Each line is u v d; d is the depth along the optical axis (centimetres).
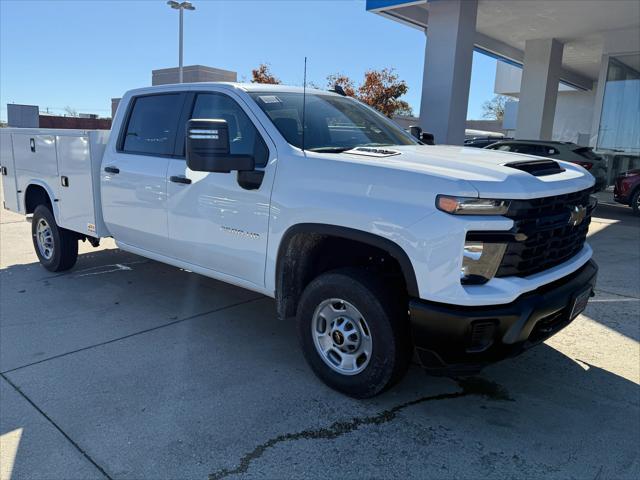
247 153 387
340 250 364
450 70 1220
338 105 450
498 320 284
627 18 1450
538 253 309
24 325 467
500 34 1680
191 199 422
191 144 340
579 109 2706
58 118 3039
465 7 1200
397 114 2861
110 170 505
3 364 392
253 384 365
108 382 366
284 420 321
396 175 303
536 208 298
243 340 441
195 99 441
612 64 1645
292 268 367
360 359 340
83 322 476
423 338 298
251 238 380
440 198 284
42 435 304
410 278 295
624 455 290
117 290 567
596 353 420
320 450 293
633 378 380
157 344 430
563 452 293
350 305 331
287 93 427
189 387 360
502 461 284
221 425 315
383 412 331
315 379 373
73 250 618
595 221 1148
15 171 650
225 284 595
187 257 448
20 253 730
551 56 1747
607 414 332
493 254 286
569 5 1330
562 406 341
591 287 353
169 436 304
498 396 354
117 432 308
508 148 1390
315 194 335
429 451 292
